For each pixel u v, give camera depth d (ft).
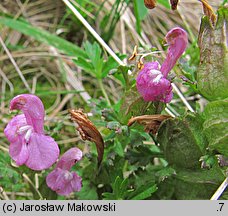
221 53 0.42
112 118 0.49
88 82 0.75
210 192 0.49
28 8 0.84
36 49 0.78
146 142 0.59
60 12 0.84
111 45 0.78
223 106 0.42
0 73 0.74
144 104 0.47
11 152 0.46
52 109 0.71
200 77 0.44
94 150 0.51
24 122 0.46
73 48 0.72
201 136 0.46
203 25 0.43
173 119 0.46
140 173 0.52
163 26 0.83
